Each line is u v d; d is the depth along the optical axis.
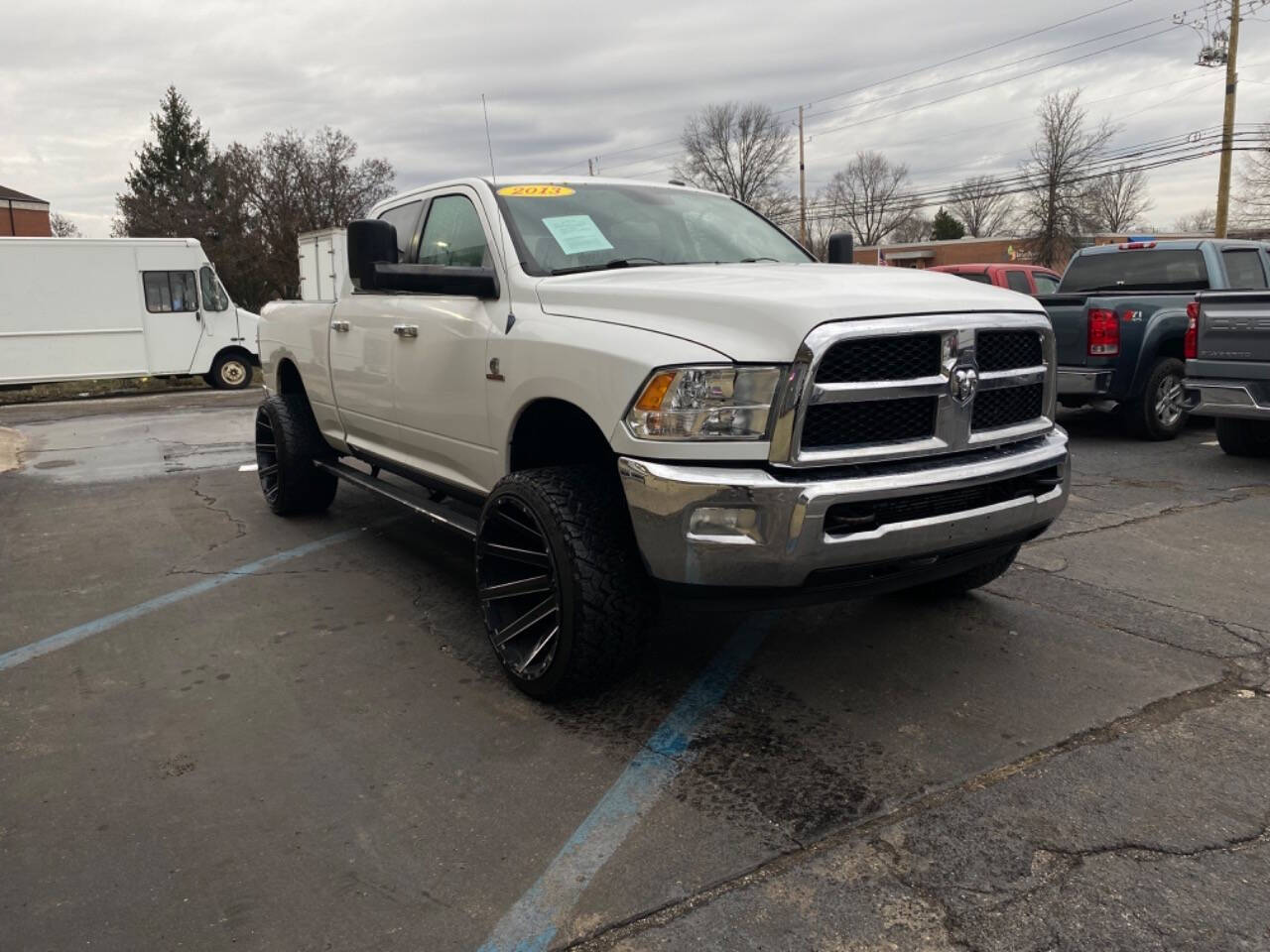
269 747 3.11
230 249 46.66
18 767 3.00
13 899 2.33
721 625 4.16
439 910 2.26
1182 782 2.75
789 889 2.32
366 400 4.92
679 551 2.85
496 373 3.64
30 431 12.03
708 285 3.20
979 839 2.50
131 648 4.03
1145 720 3.15
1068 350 8.45
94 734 3.23
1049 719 3.17
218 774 2.94
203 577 5.04
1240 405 6.82
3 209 49.12
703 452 2.82
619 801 2.73
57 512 6.81
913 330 2.89
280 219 46.81
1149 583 4.58
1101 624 4.05
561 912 2.25
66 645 4.08
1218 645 3.79
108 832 2.62
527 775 2.89
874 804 2.68
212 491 7.45
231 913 2.27
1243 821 2.55
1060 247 49.00
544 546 3.28
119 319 17.48
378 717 3.32
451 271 3.76
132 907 2.29
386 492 4.95
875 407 2.92
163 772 2.96
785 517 2.74
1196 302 7.05
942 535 2.99
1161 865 2.37
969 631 4.00
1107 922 2.16
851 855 2.45
